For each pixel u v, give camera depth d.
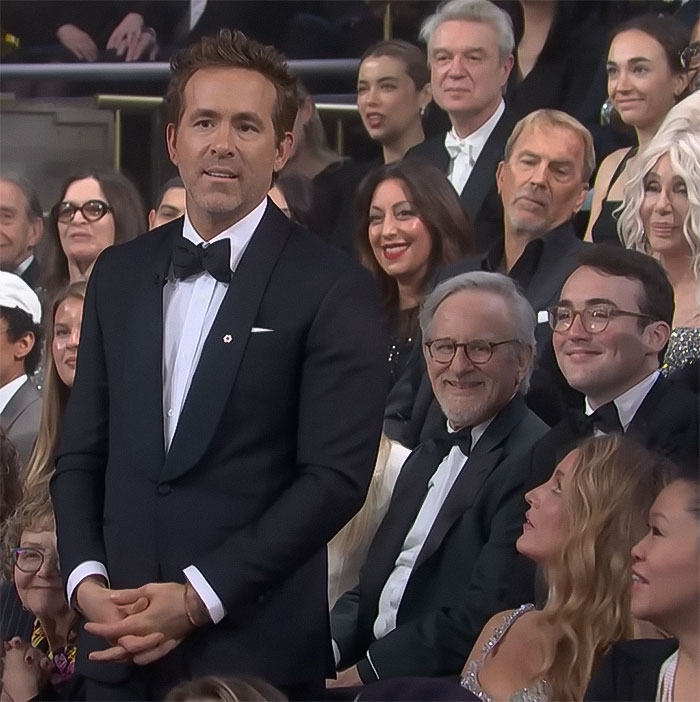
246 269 6.73
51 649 8.96
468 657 7.92
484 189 10.07
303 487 6.44
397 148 10.46
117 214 10.72
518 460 8.55
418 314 9.77
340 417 6.53
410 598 8.53
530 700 7.26
